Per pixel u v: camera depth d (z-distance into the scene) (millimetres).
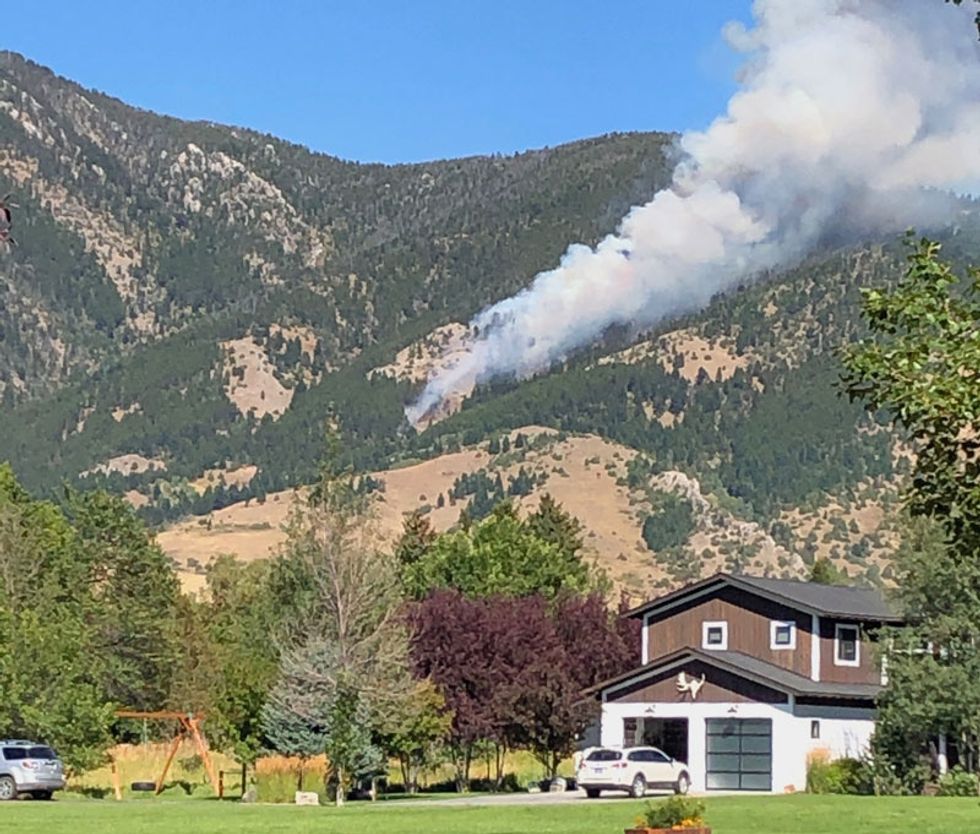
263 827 32688
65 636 59281
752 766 56250
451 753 60344
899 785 50594
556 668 59594
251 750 52844
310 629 52562
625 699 59500
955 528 14523
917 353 14250
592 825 33938
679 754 58375
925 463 14555
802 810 39375
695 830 28125
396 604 54000
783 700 55875
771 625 60812
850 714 58188
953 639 48781
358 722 51062
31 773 48844
